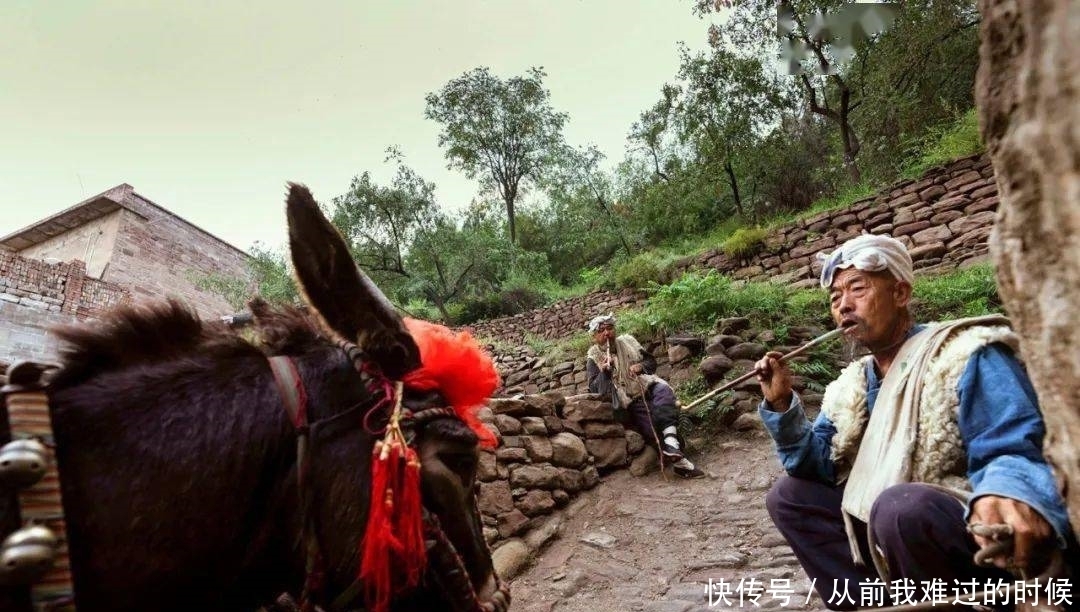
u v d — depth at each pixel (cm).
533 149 2414
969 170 956
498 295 1933
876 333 180
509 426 509
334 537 100
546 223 2603
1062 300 56
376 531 96
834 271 190
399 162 1969
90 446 92
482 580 111
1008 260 64
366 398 108
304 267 109
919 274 872
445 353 117
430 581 104
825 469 198
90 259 1631
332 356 113
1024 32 57
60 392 97
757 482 496
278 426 104
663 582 385
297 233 109
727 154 1590
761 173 1634
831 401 201
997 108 63
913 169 1086
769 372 204
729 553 400
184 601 94
